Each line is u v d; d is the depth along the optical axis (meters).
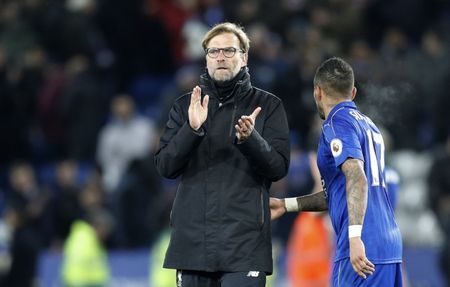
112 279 53.12
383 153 24.84
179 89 56.88
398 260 24.42
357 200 23.36
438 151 54.84
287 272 51.25
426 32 68.31
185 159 23.94
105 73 65.25
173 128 24.84
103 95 61.78
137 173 55.94
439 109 60.22
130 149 59.72
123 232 55.00
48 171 62.59
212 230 24.05
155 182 55.97
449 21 69.88
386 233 24.22
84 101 61.12
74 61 61.94
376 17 67.81
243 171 24.23
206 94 24.59
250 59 59.16
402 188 54.72
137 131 59.97
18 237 52.41
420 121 60.88
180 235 24.27
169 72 69.50
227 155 24.28
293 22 65.25
